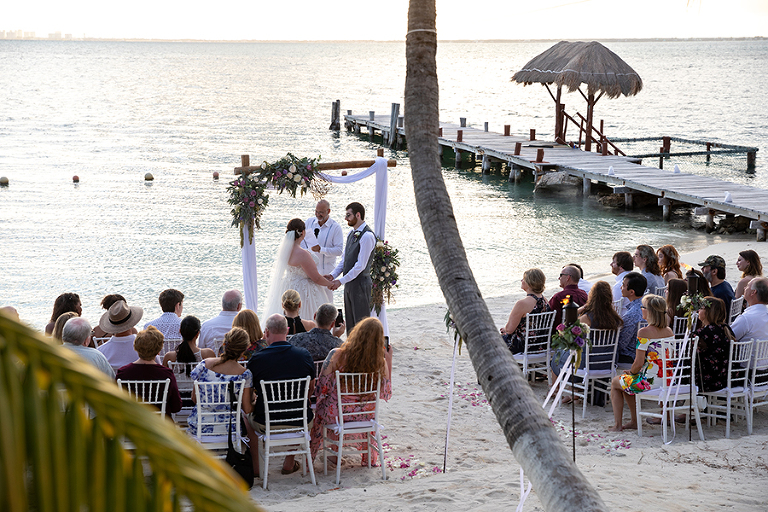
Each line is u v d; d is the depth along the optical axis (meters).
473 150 29.36
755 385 6.63
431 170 3.68
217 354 6.76
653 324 6.30
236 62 164.38
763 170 29.38
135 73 107.25
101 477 0.68
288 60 183.75
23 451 0.66
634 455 5.60
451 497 4.79
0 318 0.68
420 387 8.09
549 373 7.66
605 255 15.85
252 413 5.79
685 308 6.48
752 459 5.40
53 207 20.16
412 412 7.32
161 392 5.47
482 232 18.27
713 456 5.48
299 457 6.23
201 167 28.53
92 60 158.00
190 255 15.26
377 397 5.88
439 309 11.72
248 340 5.64
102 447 0.68
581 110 59.66
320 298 8.51
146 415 0.69
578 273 7.85
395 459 6.15
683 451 5.62
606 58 25.73
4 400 0.66
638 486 4.78
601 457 5.57
